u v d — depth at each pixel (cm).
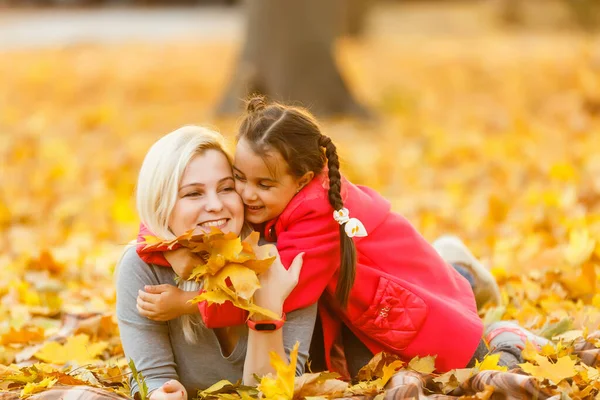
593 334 510
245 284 415
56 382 468
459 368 465
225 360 459
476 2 4681
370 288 461
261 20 1533
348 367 493
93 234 916
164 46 3175
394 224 478
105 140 1434
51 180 1134
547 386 416
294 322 450
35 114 1695
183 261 437
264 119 447
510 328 509
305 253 442
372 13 4338
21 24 4088
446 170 1159
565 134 1305
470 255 575
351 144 1348
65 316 619
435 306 461
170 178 438
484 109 1661
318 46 1532
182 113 1700
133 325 452
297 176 447
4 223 958
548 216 820
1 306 675
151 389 439
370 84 2116
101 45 3195
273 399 419
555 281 646
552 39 3161
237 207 449
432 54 2789
